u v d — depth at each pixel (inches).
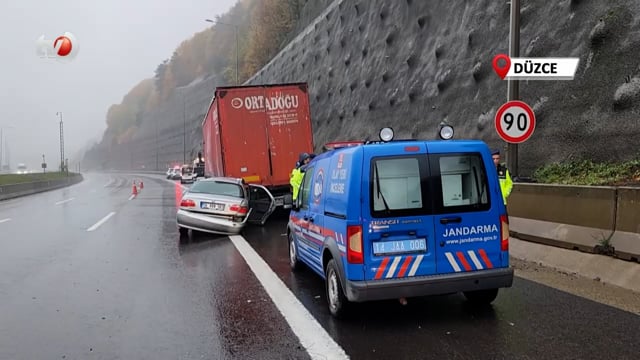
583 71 462.0
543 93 504.4
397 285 193.3
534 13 562.9
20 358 175.8
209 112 727.1
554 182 414.3
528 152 494.0
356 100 1080.2
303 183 288.5
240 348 182.2
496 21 641.6
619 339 178.5
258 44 2556.6
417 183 199.2
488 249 203.6
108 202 957.2
